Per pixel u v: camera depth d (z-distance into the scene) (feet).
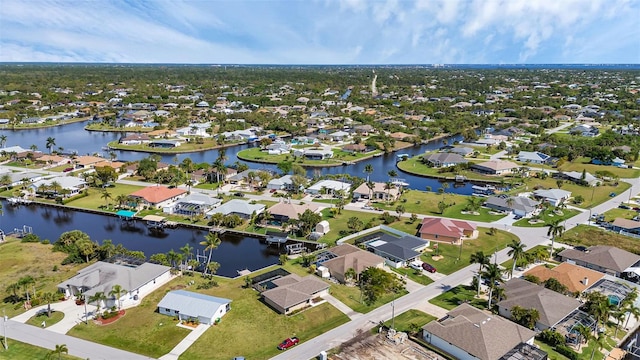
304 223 447.83
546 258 394.93
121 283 320.09
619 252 379.14
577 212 515.91
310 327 289.33
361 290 333.62
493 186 629.51
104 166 636.89
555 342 269.03
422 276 360.89
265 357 257.14
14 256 389.39
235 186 614.34
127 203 529.86
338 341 273.13
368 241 418.72
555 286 326.03
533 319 283.38
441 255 400.06
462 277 359.05
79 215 517.14
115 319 294.46
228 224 470.39
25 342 268.41
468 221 486.38
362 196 567.18
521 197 531.09
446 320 284.00
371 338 275.80
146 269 345.10
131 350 262.67
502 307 303.89
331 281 353.92
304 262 384.47
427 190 613.52
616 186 617.62
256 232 458.91
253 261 401.70
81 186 593.01
